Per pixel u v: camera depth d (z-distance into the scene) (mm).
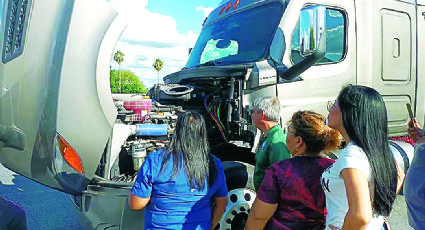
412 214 1944
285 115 3621
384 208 1740
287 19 3680
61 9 2658
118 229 2689
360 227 1578
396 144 3611
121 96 4145
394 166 1798
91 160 2707
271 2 4074
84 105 2607
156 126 3361
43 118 2623
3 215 1429
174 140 2312
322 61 4020
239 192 3023
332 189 1775
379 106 1775
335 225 1747
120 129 3119
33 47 2748
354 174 1647
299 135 2074
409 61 4914
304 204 1980
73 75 2570
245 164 3203
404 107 4902
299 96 3777
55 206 4871
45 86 2623
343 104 1830
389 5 4645
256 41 4059
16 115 2842
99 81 2639
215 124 4016
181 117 2340
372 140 1731
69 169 2652
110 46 2662
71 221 4352
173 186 2256
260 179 2727
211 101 4020
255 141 3281
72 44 2564
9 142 2967
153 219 2291
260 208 2066
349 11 4215
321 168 2008
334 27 4109
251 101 3508
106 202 2721
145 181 2277
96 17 2623
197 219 2326
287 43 3625
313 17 3023
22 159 2867
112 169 3047
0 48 3182
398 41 4773
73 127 2598
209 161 2383
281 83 3623
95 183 2793
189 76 3908
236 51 4277
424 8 5074
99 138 2701
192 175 2264
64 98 2566
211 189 2371
